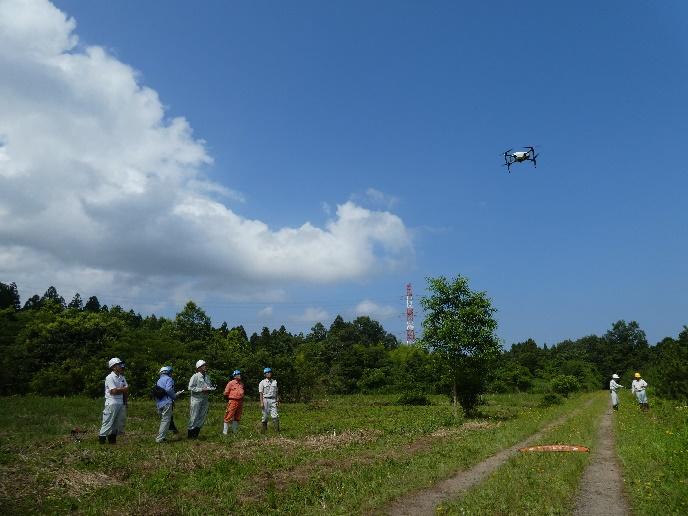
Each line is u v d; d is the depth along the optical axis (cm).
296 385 4753
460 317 2647
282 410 3362
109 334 4678
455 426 2106
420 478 988
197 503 804
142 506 786
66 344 4384
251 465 1098
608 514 773
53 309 5634
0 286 9381
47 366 4169
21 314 5347
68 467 991
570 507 803
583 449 1303
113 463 1049
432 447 1434
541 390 6600
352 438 1600
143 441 1448
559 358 9262
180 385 4194
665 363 3159
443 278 2728
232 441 1459
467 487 944
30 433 1526
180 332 6291
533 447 1355
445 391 2841
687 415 1697
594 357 12419
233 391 1694
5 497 787
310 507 805
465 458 1232
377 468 1084
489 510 766
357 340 14688
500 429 1888
